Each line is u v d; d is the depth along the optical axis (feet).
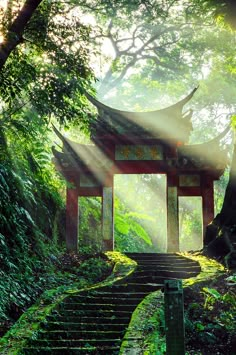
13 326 31.86
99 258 54.34
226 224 52.85
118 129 62.69
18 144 53.01
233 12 49.14
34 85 43.01
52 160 63.52
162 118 62.64
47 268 46.75
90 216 73.87
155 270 47.70
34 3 37.65
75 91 44.14
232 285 37.45
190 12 83.10
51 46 41.14
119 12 96.53
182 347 19.86
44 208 56.70
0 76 40.78
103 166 63.21
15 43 36.78
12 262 40.50
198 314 32.94
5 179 45.19
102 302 38.11
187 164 62.80
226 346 29.27
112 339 31.71
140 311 33.30
